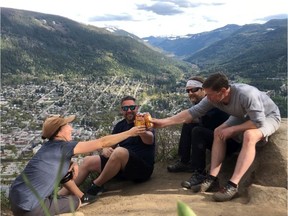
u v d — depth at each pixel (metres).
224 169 2.33
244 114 2.10
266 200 1.85
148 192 2.25
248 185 2.15
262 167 2.21
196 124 2.53
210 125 2.38
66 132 1.96
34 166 1.83
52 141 1.92
